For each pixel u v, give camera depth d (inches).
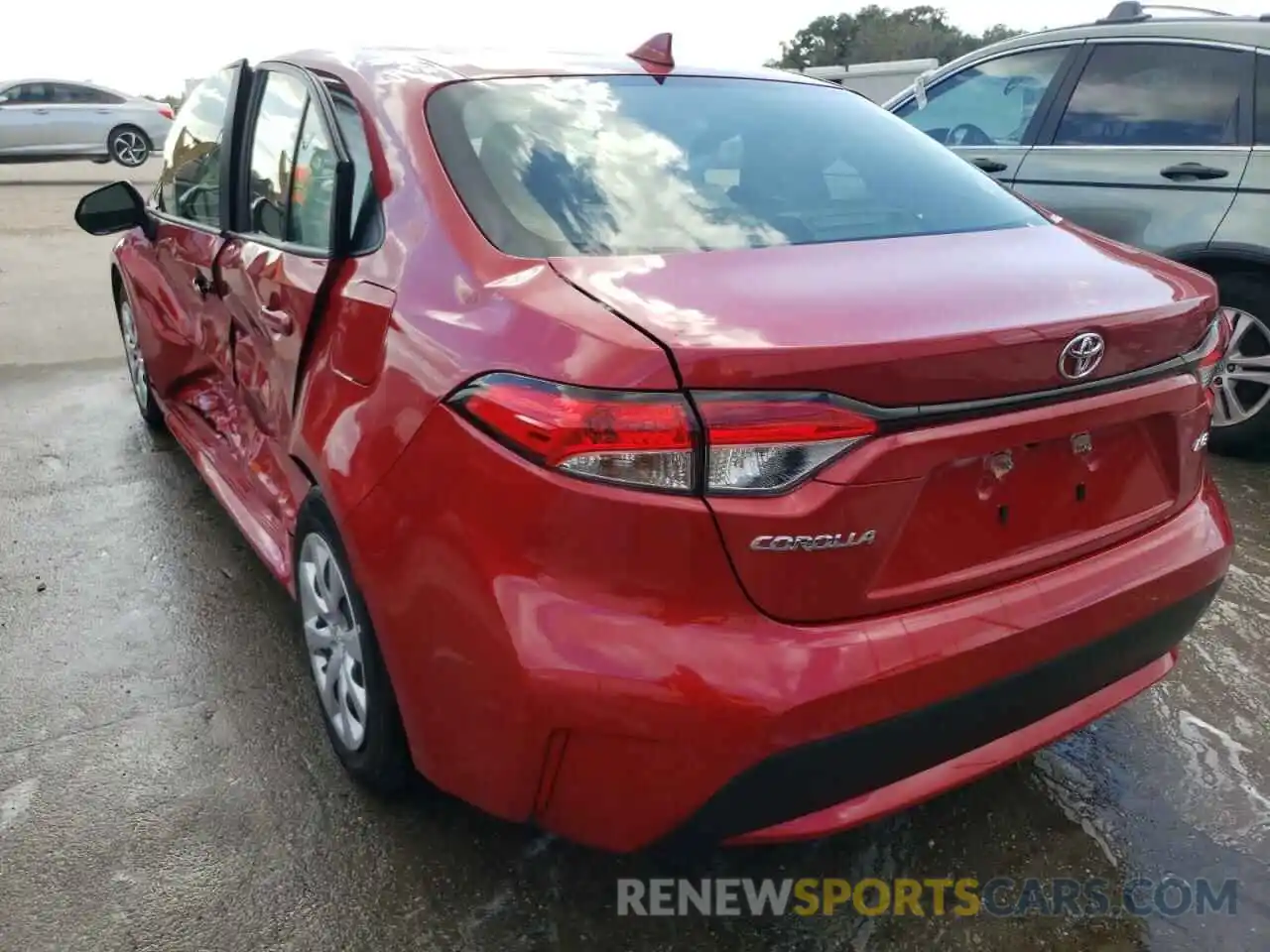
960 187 99.2
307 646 101.5
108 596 128.3
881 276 73.7
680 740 63.6
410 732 78.6
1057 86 190.1
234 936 78.7
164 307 147.1
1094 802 94.5
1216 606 129.1
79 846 87.1
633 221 81.4
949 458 66.3
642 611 63.9
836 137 101.2
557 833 71.5
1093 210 181.5
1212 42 171.5
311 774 96.3
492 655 66.5
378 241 85.0
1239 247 165.2
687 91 101.7
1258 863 87.4
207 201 131.2
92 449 179.9
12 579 132.4
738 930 80.2
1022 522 72.9
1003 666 70.7
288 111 109.4
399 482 73.3
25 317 283.3
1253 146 165.5
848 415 62.5
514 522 65.4
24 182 636.1
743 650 63.5
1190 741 103.0
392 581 74.6
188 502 156.9
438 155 85.1
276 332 99.0
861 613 66.6
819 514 62.7
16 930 78.7
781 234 83.0
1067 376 69.8
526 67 99.6
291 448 92.0
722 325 63.9
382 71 97.6
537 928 80.0
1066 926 81.1
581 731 65.1
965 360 65.0
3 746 99.8
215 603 127.0
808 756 64.6
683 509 61.8
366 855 86.7
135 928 79.1
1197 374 81.7
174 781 95.1
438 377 71.0
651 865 86.4
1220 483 168.2
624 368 61.8
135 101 658.2
